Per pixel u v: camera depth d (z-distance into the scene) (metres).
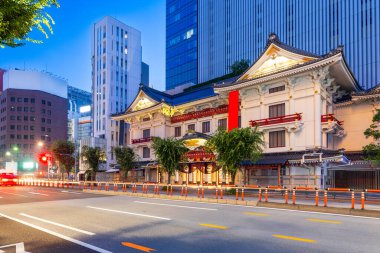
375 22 48.12
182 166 34.72
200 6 87.56
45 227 11.29
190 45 89.31
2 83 125.88
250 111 33.03
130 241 8.93
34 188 38.75
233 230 10.40
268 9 68.12
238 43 75.12
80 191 33.31
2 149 106.25
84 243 8.72
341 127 30.12
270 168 28.75
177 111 42.00
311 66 26.83
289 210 16.14
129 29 93.31
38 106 110.75
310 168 27.11
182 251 7.80
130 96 91.12
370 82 47.81
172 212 15.16
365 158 23.72
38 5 6.78
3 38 6.93
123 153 41.44
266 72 31.78
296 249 7.88
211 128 37.84
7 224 11.99
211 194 26.58
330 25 54.59
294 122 28.23
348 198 20.36
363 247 8.05
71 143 58.88
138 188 37.06
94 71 89.25
